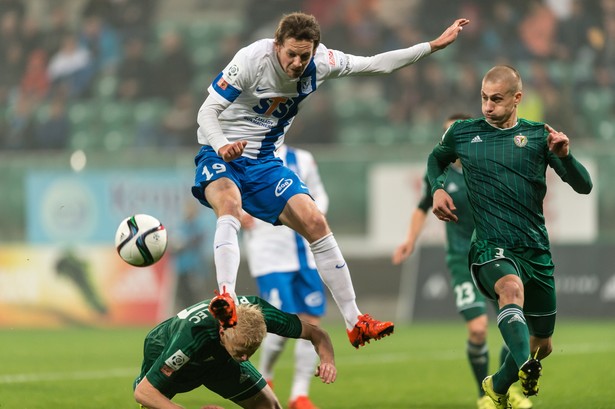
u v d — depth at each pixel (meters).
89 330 50.59
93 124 63.72
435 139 61.47
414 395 27.20
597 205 53.50
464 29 63.12
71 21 66.25
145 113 63.78
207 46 65.62
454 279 25.36
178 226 53.53
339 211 54.97
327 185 55.09
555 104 60.66
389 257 53.84
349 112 62.16
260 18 66.12
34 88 64.75
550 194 52.88
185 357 17.16
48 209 54.56
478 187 18.73
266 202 19.11
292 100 18.98
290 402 25.02
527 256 18.44
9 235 55.62
